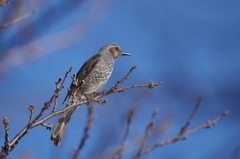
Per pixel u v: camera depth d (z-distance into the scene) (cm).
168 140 598
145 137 591
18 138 774
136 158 582
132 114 599
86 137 534
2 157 720
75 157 525
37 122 809
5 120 757
